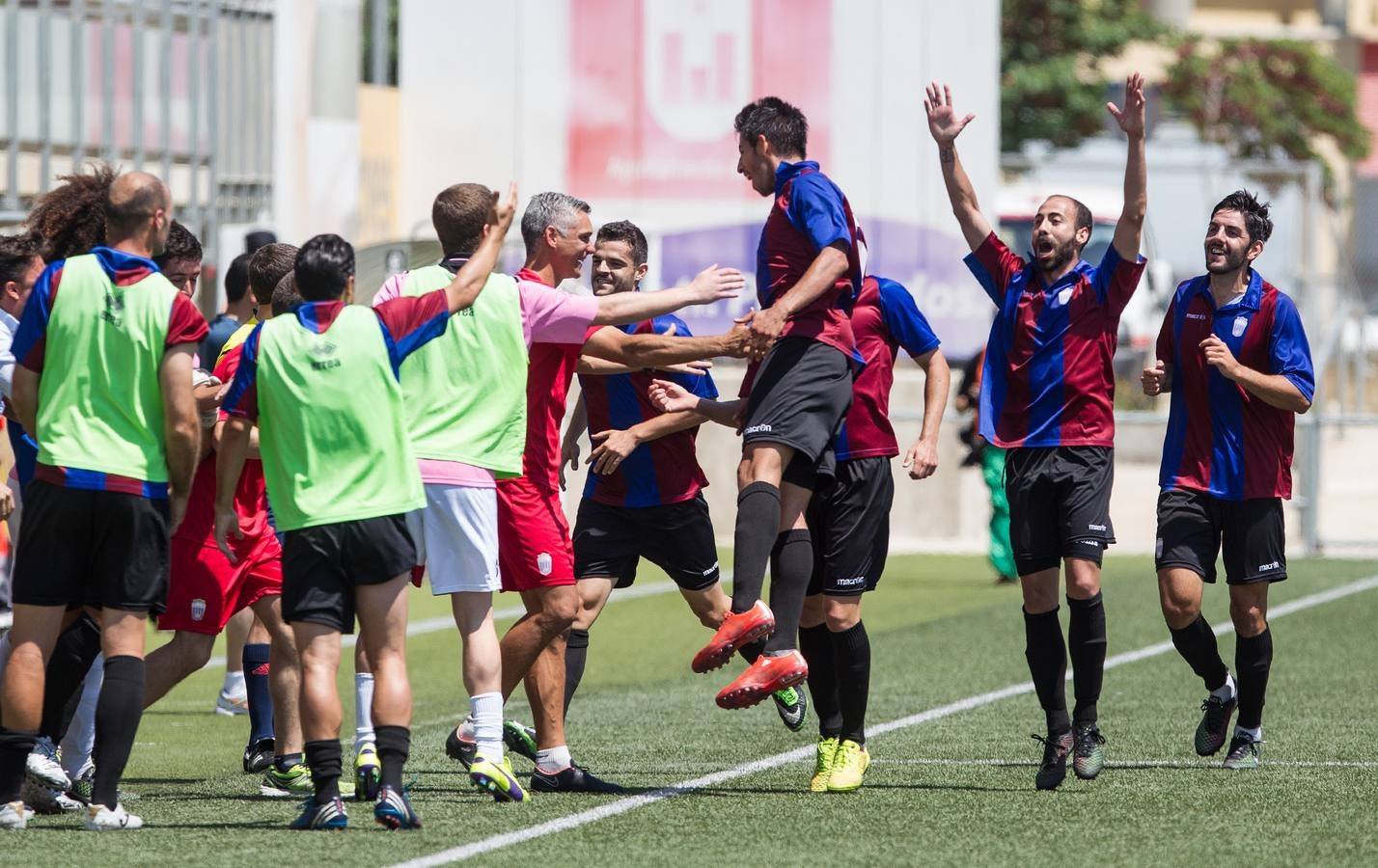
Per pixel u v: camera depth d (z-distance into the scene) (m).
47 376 21.03
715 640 22.14
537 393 23.38
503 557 23.55
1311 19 173.88
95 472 20.75
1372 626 43.38
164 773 26.38
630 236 26.41
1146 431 92.88
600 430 26.42
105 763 21.12
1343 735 28.94
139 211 21.25
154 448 21.09
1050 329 24.38
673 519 26.23
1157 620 45.19
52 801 22.44
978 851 20.30
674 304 23.05
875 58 66.62
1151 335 98.06
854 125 66.69
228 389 21.95
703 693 35.03
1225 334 25.45
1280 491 25.48
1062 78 122.06
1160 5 162.88
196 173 55.88
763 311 22.58
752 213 67.44
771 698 34.00
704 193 67.44
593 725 30.95
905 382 66.88
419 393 22.41
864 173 66.75
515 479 23.39
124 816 21.27
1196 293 25.78
